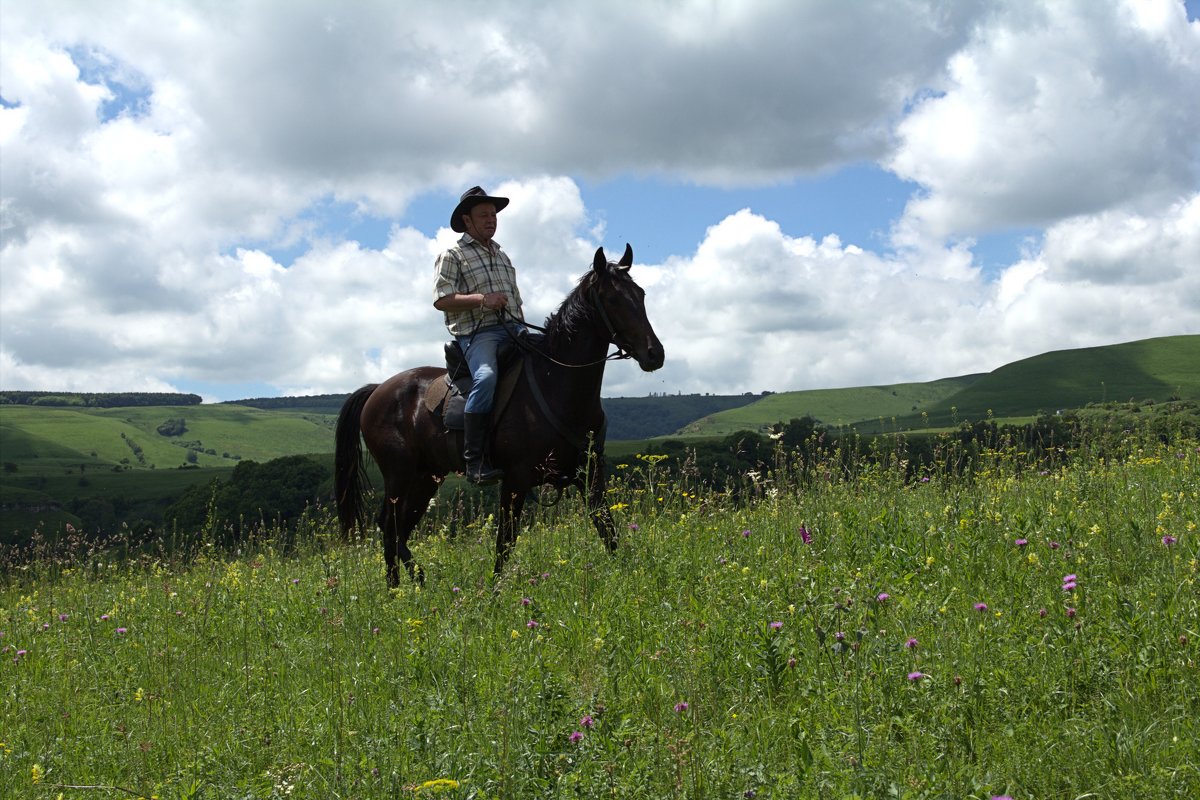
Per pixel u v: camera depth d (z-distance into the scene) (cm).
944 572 640
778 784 366
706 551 804
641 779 370
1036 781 364
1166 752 371
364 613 718
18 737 527
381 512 979
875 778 352
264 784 425
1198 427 1126
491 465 866
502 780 374
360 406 1040
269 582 1011
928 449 1086
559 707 436
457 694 494
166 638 728
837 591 567
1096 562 612
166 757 482
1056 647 471
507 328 884
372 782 394
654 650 539
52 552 1269
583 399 846
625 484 1023
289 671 617
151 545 1293
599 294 841
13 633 862
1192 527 664
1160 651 459
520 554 853
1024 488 973
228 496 4003
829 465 1036
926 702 423
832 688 458
